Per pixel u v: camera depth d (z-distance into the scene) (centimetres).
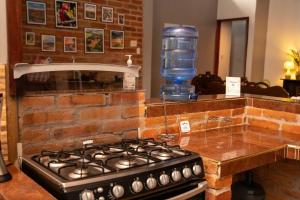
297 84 622
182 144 172
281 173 206
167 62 253
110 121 167
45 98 144
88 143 158
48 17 399
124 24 479
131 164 126
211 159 144
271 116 220
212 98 219
